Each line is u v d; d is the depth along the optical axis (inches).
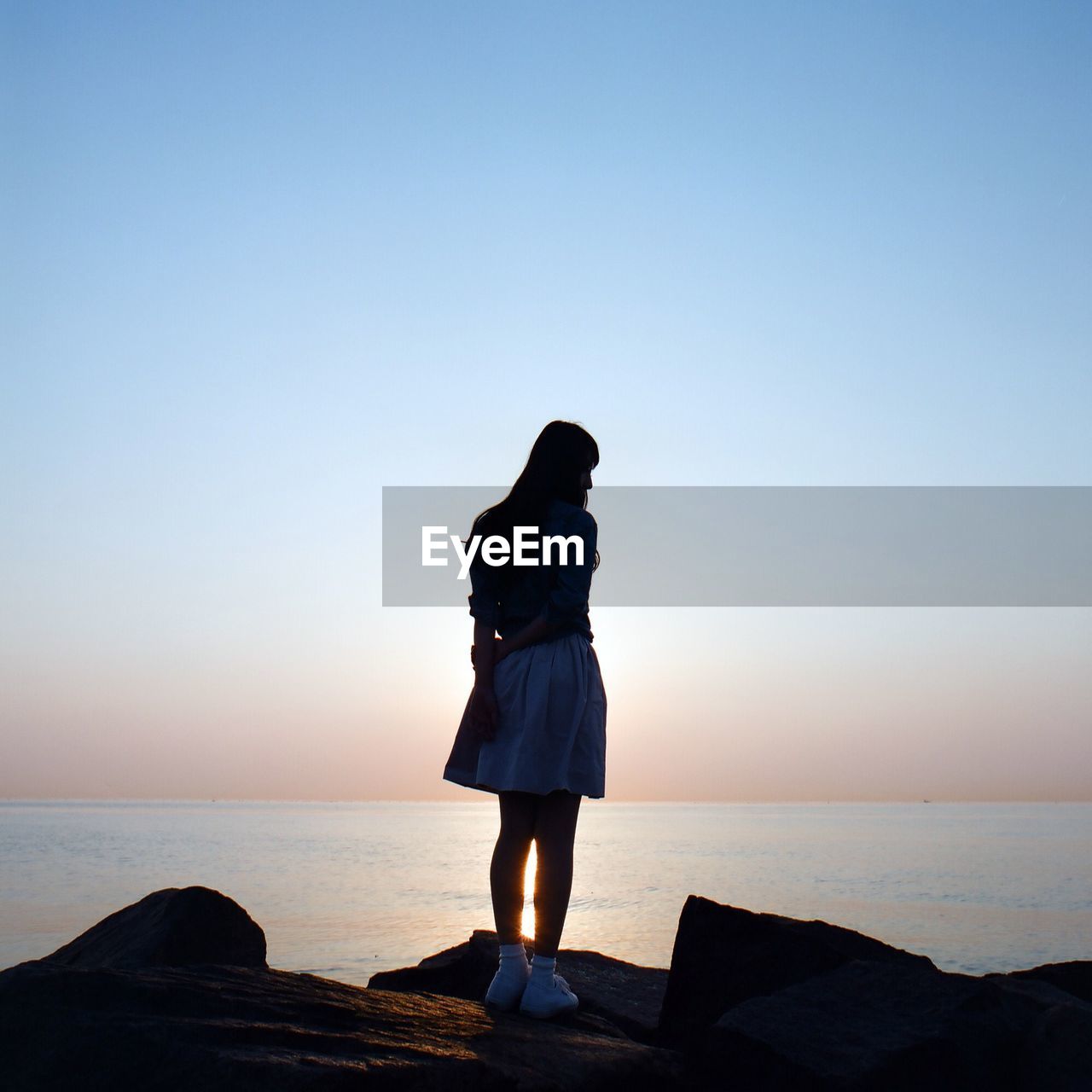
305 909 2417.6
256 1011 109.0
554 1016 135.8
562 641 143.0
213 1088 90.0
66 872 3659.0
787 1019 137.1
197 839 7249.0
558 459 147.8
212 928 202.7
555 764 138.2
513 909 140.2
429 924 2012.8
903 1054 127.0
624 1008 191.6
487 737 142.1
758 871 4175.7
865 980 150.0
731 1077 131.6
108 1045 94.5
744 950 174.4
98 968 110.1
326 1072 91.7
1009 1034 136.2
